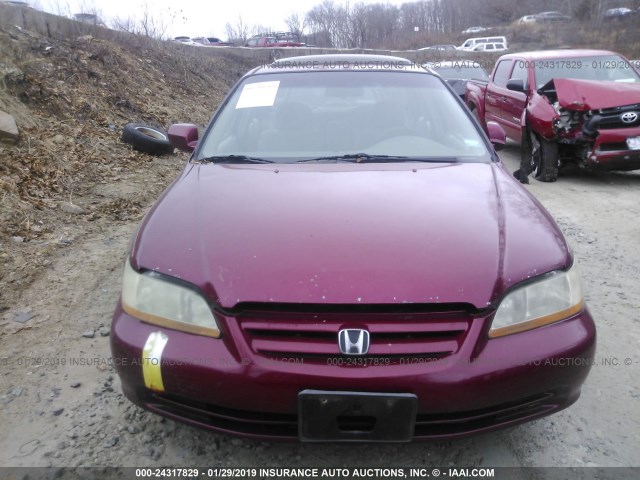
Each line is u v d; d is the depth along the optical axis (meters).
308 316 1.84
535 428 2.38
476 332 1.85
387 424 1.82
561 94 6.77
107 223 4.82
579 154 6.79
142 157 7.02
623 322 3.30
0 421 2.38
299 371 1.81
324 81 3.52
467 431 1.91
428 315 1.85
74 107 7.55
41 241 4.25
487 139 3.23
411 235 2.09
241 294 1.87
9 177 5.05
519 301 1.93
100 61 9.68
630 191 6.45
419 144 3.10
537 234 2.17
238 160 2.98
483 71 12.84
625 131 6.48
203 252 2.04
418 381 1.80
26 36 8.63
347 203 2.34
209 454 2.21
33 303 3.40
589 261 4.27
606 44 29.80
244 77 3.68
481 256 1.99
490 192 2.51
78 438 2.28
